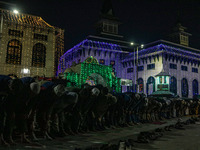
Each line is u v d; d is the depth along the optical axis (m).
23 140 5.08
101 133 7.08
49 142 5.32
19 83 4.61
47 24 46.47
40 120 5.67
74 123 6.82
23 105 4.86
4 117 4.73
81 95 6.74
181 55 48.31
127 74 53.25
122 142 4.58
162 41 50.34
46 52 45.09
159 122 11.08
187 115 17.11
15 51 41.88
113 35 56.59
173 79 47.59
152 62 47.59
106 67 22.30
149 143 5.70
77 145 5.04
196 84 54.03
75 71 21.28
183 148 5.12
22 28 42.88
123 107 8.89
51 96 5.54
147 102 10.33
